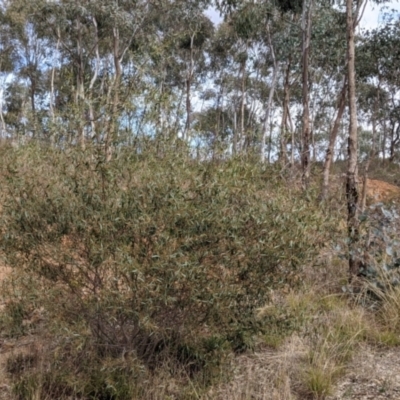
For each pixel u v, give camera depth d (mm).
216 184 2582
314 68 16859
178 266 2438
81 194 2570
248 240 2650
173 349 2963
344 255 4320
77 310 2691
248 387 2746
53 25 19391
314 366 2961
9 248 2676
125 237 2506
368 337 3508
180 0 17547
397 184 16500
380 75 13609
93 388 2666
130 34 17578
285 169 3199
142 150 2824
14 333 2891
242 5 14383
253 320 2900
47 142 2951
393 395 2709
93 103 2875
